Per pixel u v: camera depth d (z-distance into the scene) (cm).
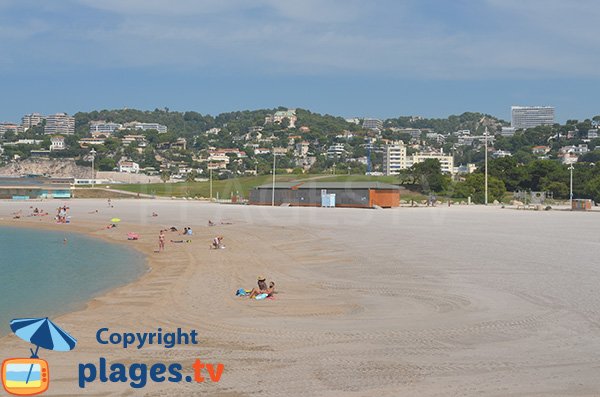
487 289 2502
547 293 2389
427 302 2273
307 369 1486
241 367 1512
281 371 1476
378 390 1334
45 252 4509
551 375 1420
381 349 1648
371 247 4116
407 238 4712
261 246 4412
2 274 3375
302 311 2159
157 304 2356
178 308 2264
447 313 2077
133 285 2894
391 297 2392
